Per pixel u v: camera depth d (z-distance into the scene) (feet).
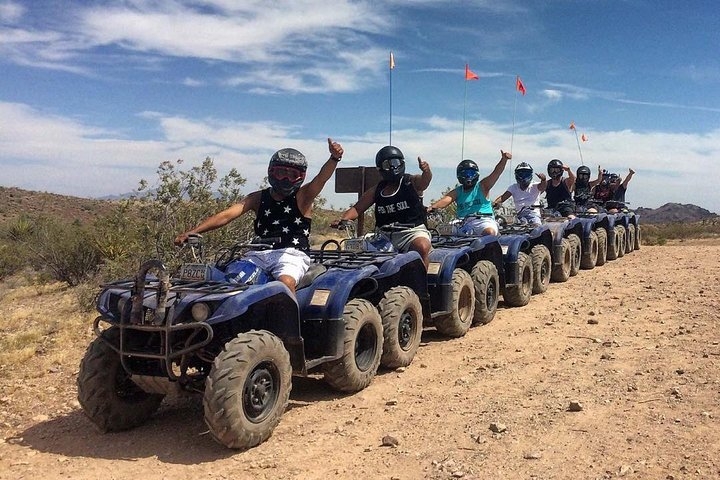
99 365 14.98
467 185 30.25
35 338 26.86
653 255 51.98
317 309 17.07
